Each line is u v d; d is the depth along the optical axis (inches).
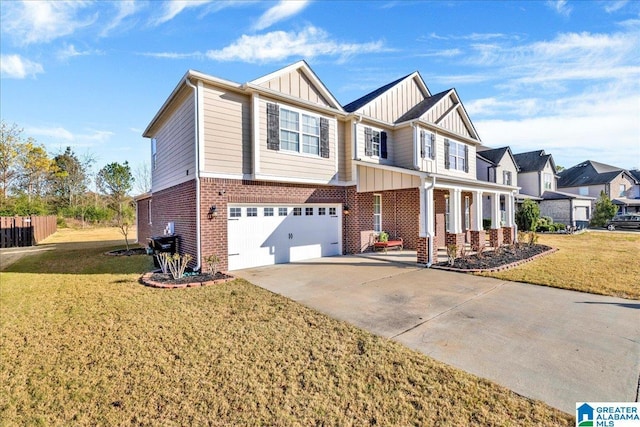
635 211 1387.8
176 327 201.8
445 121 627.8
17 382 142.0
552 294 271.1
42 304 251.9
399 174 436.8
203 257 353.7
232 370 150.3
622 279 316.8
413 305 242.8
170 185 465.1
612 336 181.9
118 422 116.3
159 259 372.5
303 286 302.0
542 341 176.1
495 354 161.5
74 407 125.1
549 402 122.3
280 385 137.9
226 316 220.7
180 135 414.9
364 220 529.7
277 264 418.3
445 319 212.1
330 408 122.3
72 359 162.4
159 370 151.2
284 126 422.0
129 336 188.9
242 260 389.4
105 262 451.8
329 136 478.0
